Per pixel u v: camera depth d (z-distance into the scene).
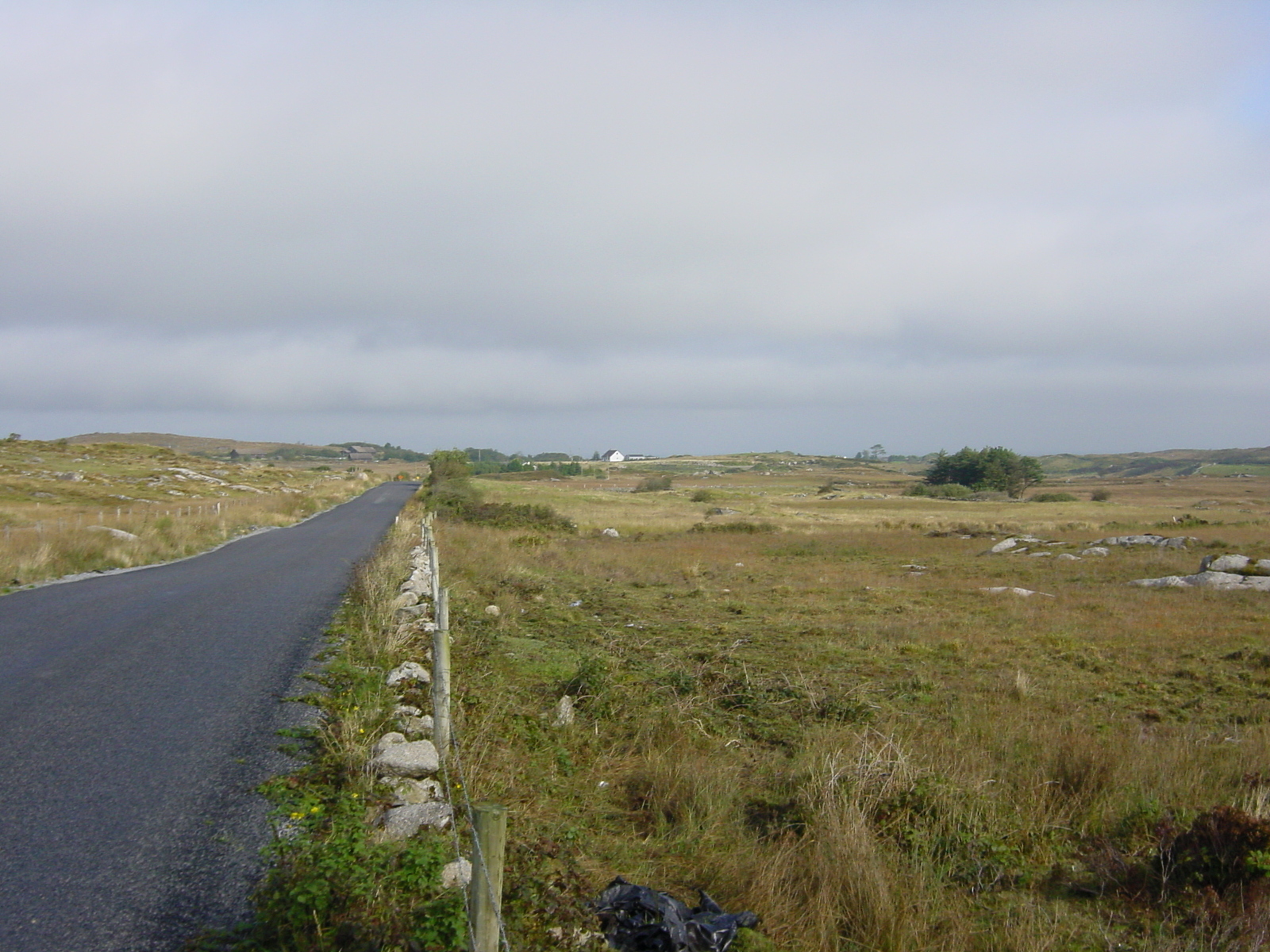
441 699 6.22
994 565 27.25
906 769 6.56
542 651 11.95
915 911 5.02
